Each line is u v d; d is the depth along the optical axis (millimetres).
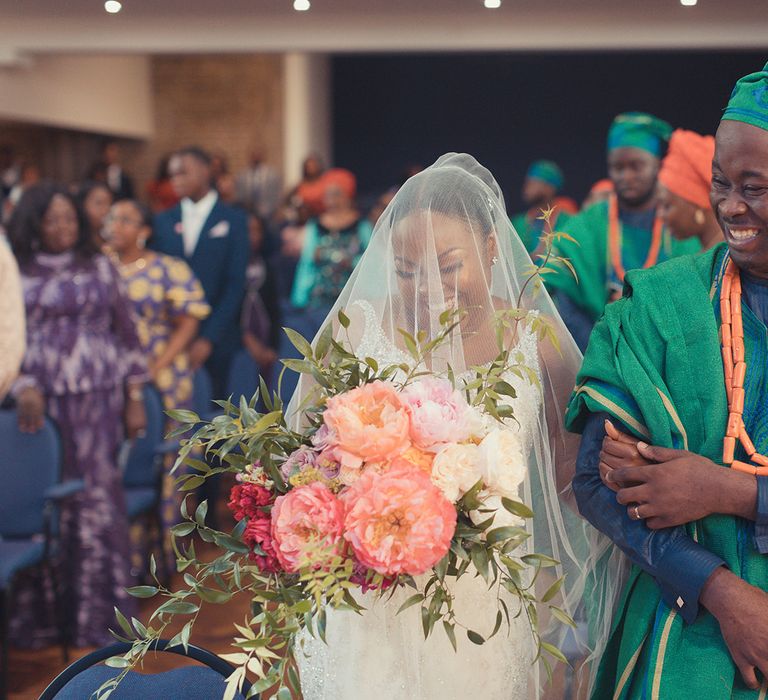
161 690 1799
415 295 1888
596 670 1947
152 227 5824
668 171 3910
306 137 13445
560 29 5371
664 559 1687
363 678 1840
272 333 7188
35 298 4473
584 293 4219
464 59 15102
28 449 4340
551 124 15125
